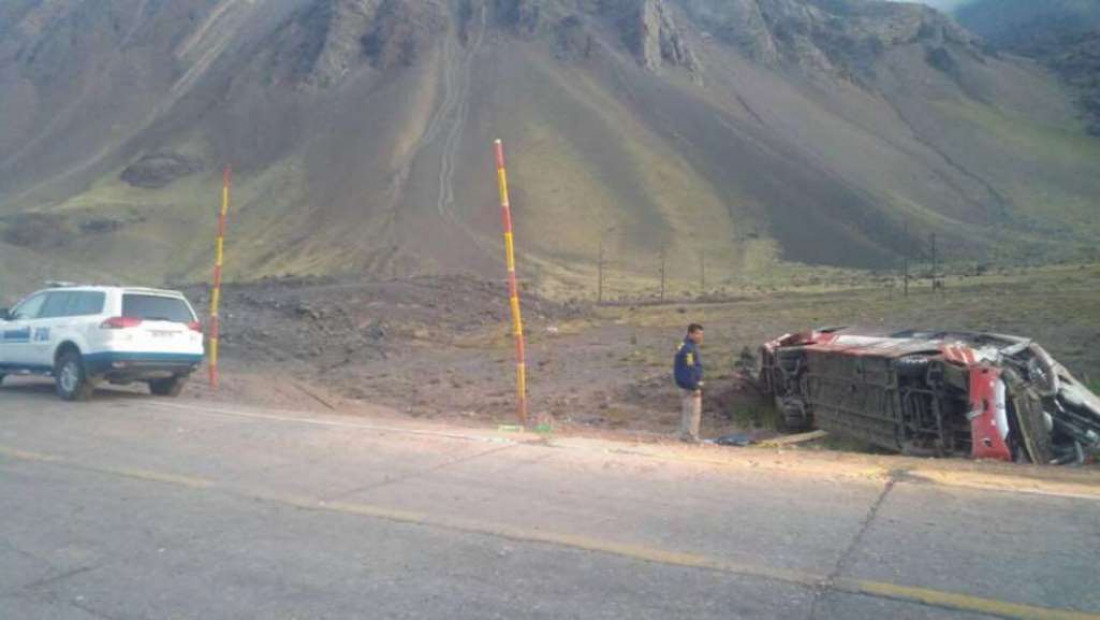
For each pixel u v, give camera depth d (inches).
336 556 246.7
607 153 6240.2
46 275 2551.7
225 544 259.9
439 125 7091.5
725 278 4397.1
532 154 6245.1
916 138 7618.1
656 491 311.7
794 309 2062.0
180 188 6599.4
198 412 538.6
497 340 1437.0
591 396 808.3
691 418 492.1
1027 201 6018.7
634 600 209.0
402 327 1469.0
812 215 5457.7
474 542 255.8
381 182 5989.2
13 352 641.0
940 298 2075.5
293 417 514.9
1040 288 2273.6
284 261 4886.8
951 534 252.1
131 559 248.2
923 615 196.1
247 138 7436.0
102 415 524.1
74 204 5866.1
